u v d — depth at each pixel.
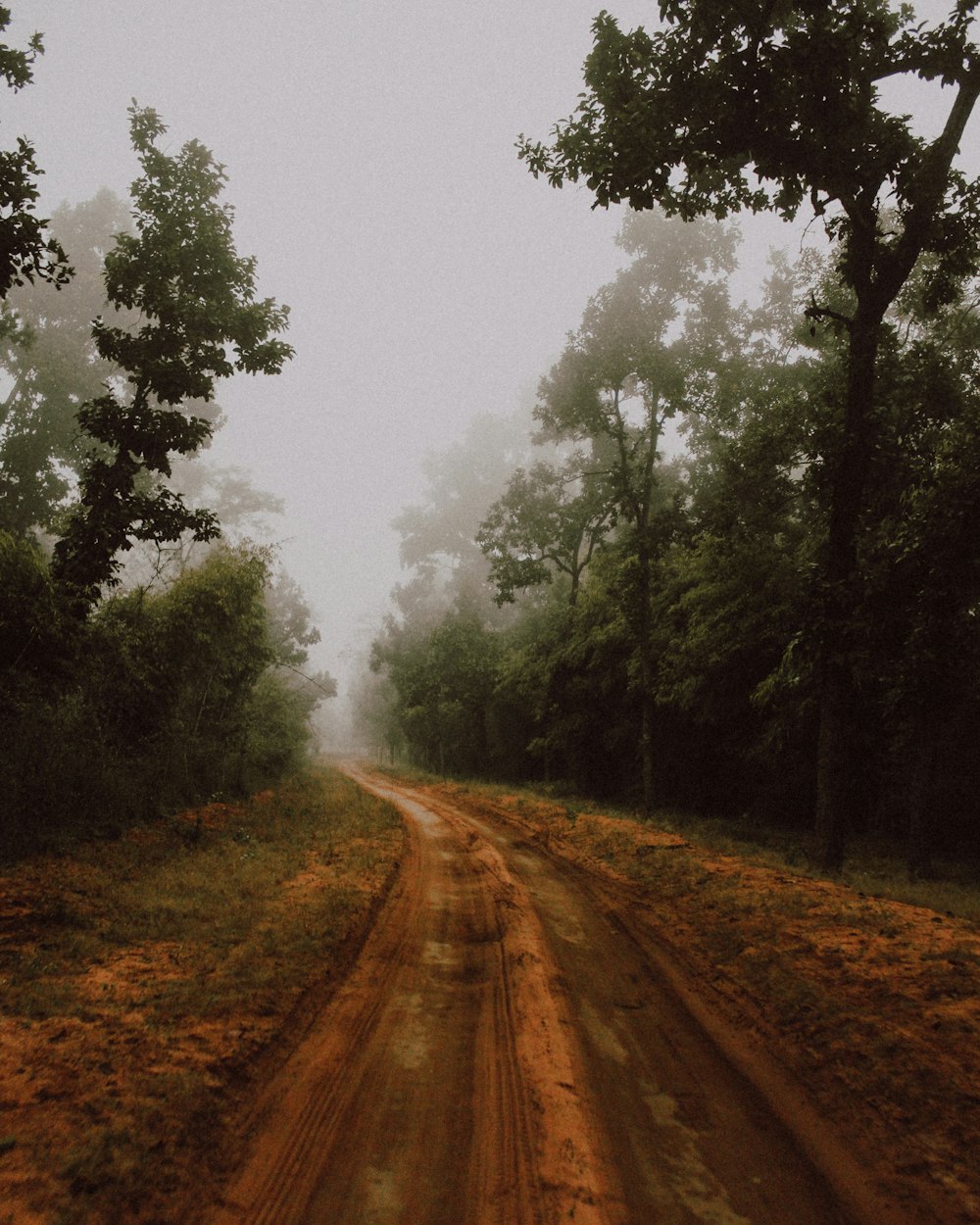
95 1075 3.85
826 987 5.55
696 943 7.15
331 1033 4.82
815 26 9.52
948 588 10.30
